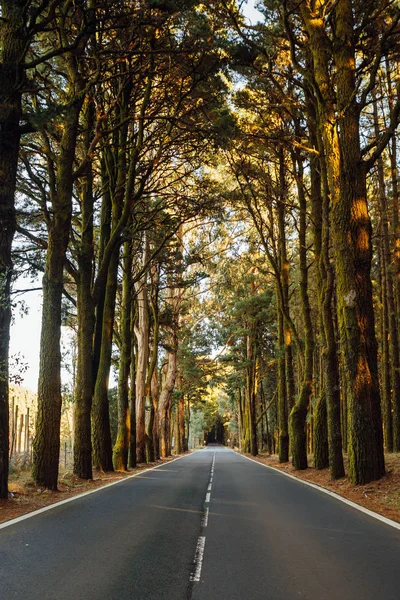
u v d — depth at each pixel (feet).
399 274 71.56
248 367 150.00
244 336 157.48
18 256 56.54
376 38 50.60
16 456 74.79
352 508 33.35
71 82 50.37
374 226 89.97
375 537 23.91
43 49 56.18
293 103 59.41
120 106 61.82
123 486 49.42
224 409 331.36
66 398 82.38
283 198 83.30
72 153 47.39
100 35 55.36
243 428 212.23
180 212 74.18
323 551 21.12
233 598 15.12
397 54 53.93
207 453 196.24
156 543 22.62
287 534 24.73
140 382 102.01
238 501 37.70
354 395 44.19
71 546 21.76
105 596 15.25
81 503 35.70
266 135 65.72
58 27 42.37
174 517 29.91
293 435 74.02
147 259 92.89
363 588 16.05
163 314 119.85
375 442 43.42
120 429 79.00
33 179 52.42
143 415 101.76
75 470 55.98
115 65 52.54
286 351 86.79
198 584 16.52
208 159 72.43
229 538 23.84
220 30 53.26
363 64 52.01
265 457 134.31
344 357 45.32
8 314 35.37
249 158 78.48
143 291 100.68
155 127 72.02
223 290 138.82
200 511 32.50
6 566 18.51
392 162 70.85
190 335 147.74
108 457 69.72
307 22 51.19
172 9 43.14
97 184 78.13
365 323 44.83
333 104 50.80
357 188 46.19
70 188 47.39
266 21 59.06
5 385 35.65
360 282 45.24
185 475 66.18
